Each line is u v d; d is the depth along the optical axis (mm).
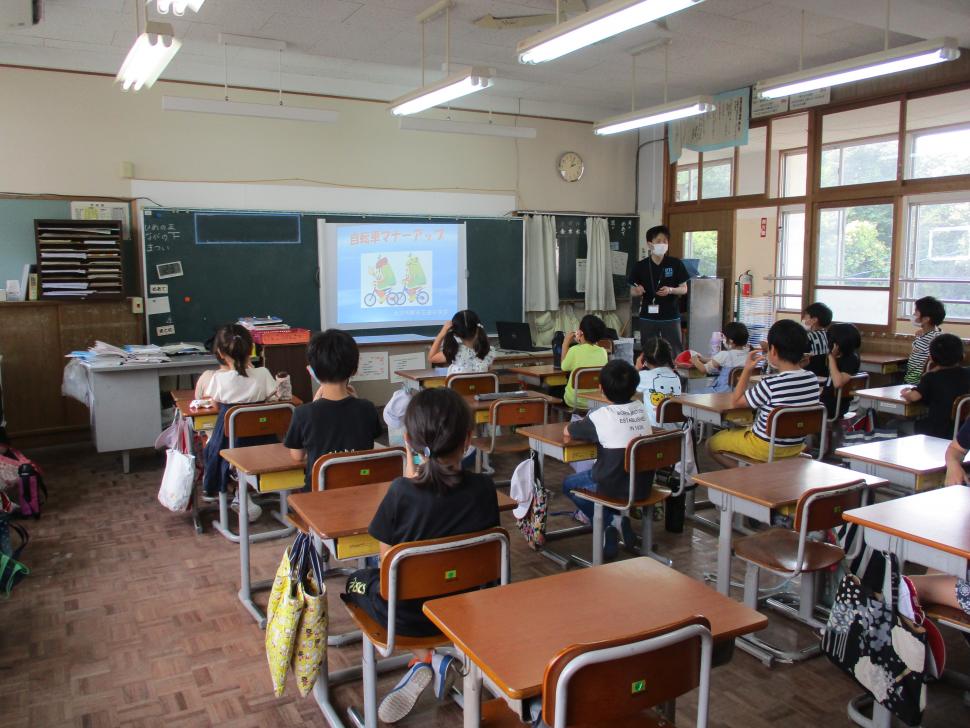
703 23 5301
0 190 5527
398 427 3977
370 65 6406
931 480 2760
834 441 4766
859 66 4500
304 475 2828
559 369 5625
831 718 2281
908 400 4328
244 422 3514
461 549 1788
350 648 2705
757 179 7473
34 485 4145
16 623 2893
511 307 7758
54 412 5691
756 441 3557
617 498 3180
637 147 8703
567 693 1223
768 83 5020
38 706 2328
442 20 5152
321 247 6668
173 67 6039
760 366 5363
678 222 8320
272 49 5844
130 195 5992
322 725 2244
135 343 5926
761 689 2441
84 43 5488
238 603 3074
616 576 1753
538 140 8008
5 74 5473
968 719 2281
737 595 3123
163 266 5984
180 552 3641
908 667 1932
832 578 2902
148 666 2576
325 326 6750
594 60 6281
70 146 5734
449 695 2387
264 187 6516
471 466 4344
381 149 7055
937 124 6082
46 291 5500
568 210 8297
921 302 5469
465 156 7551
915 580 2201
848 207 6762
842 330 4930
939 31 5012
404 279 7141
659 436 3096
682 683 1354
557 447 3309
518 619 1530
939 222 6254
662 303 6883
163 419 5359
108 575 3359
